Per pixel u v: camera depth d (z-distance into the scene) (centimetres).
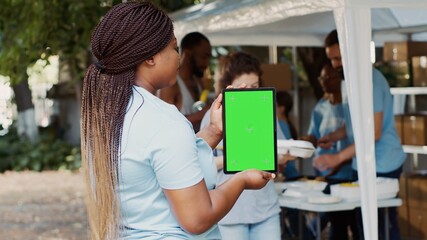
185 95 582
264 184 253
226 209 238
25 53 888
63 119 1958
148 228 237
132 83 241
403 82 743
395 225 559
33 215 1129
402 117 714
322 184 530
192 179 229
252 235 419
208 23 614
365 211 409
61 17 859
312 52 892
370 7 404
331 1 408
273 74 756
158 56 244
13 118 1952
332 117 639
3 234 976
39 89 2066
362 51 404
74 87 1870
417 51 741
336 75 634
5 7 906
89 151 241
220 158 386
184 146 230
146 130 232
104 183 235
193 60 594
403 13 718
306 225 644
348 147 572
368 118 406
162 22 244
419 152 698
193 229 230
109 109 238
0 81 1716
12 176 1619
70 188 1420
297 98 964
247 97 264
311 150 439
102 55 243
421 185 654
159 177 231
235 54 425
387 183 498
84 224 1045
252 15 529
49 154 1725
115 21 241
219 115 270
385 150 539
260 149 264
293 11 465
